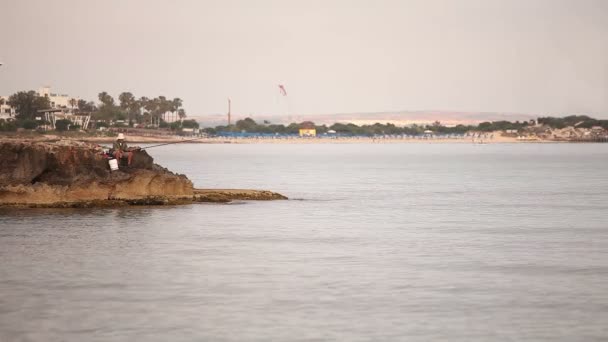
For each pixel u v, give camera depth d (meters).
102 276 55.88
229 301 49.56
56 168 93.50
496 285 54.00
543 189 140.38
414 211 98.50
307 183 154.25
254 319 45.97
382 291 52.16
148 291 51.84
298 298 50.34
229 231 76.81
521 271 58.50
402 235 76.19
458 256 64.44
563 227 82.88
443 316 46.72
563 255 65.12
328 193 127.88
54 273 56.72
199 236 73.44
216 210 92.69
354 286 53.50
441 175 190.75
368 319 46.06
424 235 76.31
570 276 56.84
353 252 66.12
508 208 103.25
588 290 52.69
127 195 95.44
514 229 81.12
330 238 73.69
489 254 65.44
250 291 52.00
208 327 44.53
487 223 86.06
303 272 57.75
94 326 44.66
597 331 44.16
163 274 56.72
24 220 81.50
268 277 56.03
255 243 70.19
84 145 96.06
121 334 43.31
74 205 91.25
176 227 78.56
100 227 77.56
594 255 65.12
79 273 56.81
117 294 51.03
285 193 126.62
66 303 48.97
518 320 46.03
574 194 128.25
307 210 96.62
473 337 43.12
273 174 188.50
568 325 45.19
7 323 45.09
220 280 54.97
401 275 56.94
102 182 94.19
